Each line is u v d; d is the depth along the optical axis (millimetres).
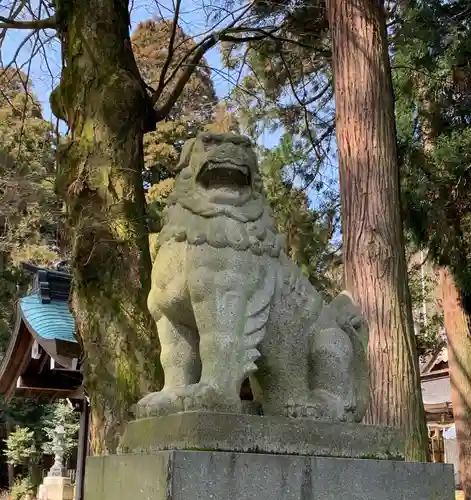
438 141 7871
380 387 4766
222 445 2018
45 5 6113
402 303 4992
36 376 8281
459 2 7480
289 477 2033
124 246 4832
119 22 5426
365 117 5285
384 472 2205
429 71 7738
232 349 2215
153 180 12312
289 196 8812
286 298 2426
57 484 13484
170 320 2443
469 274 8031
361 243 5062
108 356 4645
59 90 5438
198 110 11570
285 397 2404
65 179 5051
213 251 2305
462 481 9359
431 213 7855
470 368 9477
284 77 9070
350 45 5457
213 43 6613
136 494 2047
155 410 2246
